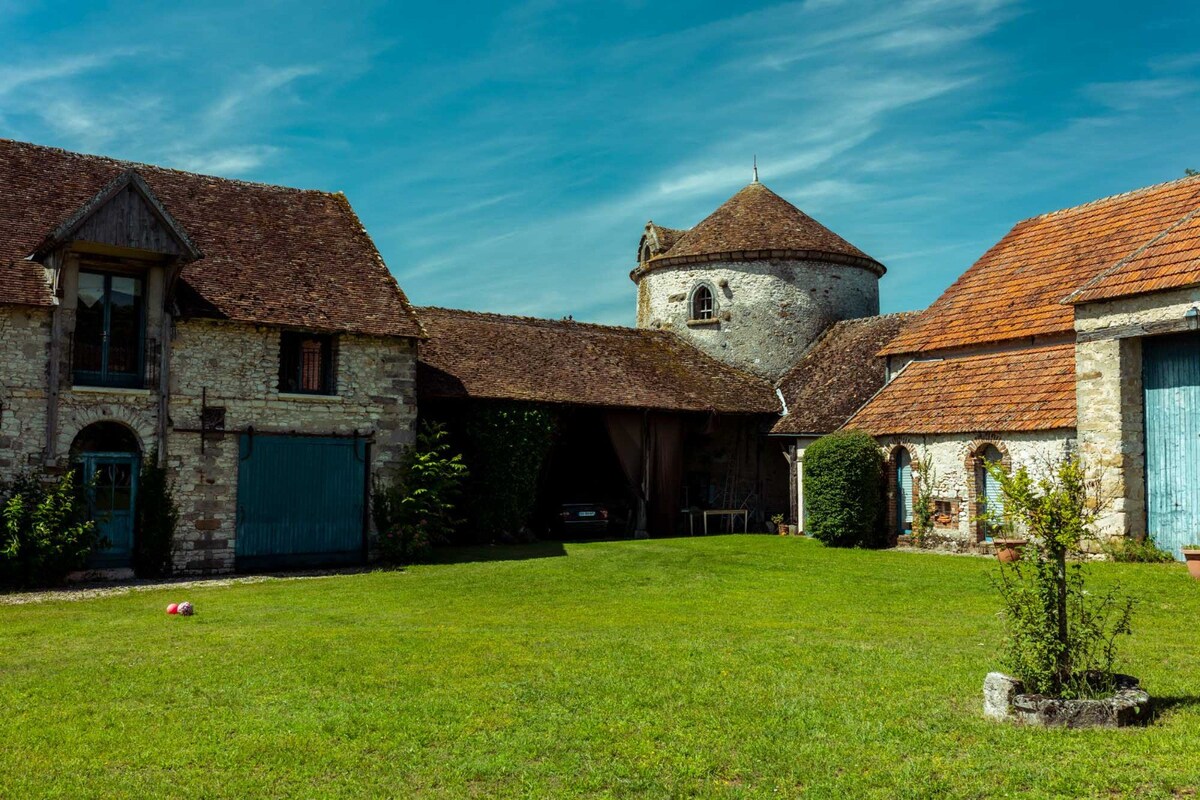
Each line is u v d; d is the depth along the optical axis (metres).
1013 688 7.44
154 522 17.91
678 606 13.63
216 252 20.22
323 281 21.05
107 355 17.95
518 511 23.69
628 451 26.20
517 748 6.93
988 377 21.34
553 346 27.53
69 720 7.77
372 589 15.89
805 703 7.90
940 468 20.97
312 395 19.72
